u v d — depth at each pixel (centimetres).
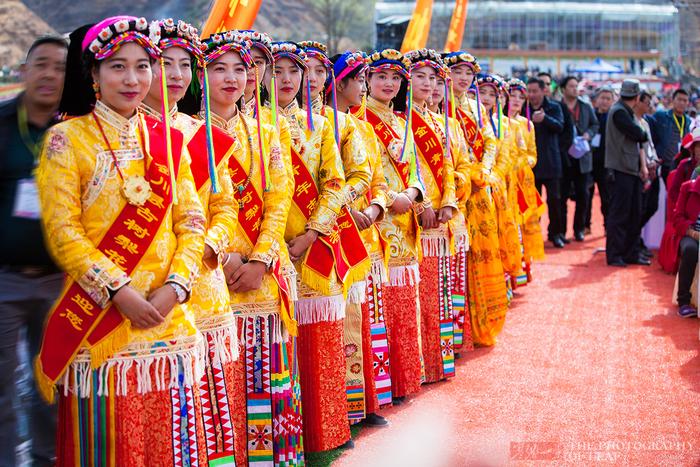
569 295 884
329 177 455
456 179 614
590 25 3981
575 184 1223
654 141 1149
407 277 549
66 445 332
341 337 466
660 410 529
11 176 377
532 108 1122
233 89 390
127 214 324
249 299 404
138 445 328
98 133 324
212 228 366
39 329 400
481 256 687
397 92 555
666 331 729
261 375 409
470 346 664
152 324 319
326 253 454
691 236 789
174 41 356
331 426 461
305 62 452
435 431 495
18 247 377
